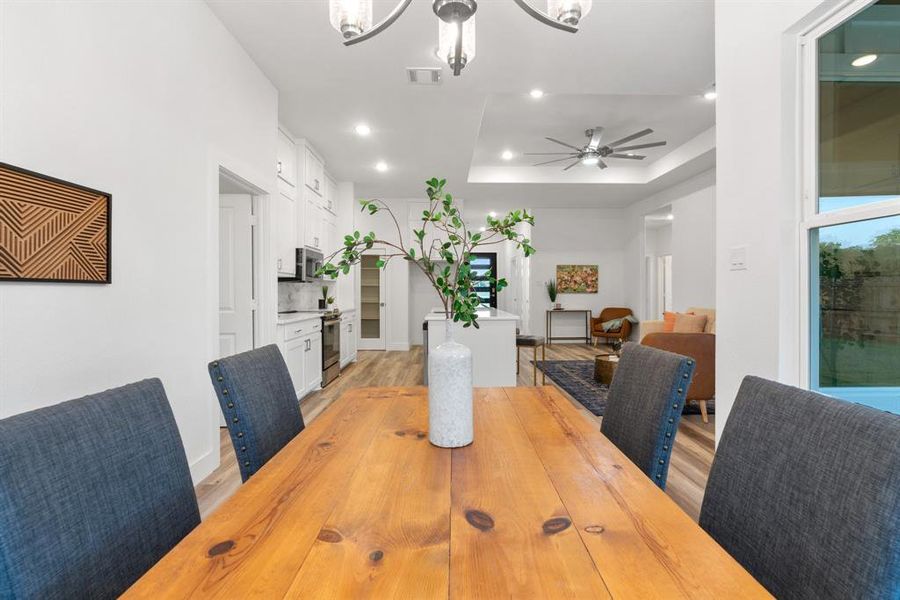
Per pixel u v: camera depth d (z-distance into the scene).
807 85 1.96
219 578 0.61
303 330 4.21
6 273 1.37
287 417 1.44
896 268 1.63
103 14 1.78
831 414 0.75
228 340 3.42
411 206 7.74
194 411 2.44
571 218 9.02
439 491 0.89
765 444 0.86
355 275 7.25
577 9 1.30
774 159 2.04
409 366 6.32
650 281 10.45
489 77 3.32
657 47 2.91
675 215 6.97
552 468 1.01
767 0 2.07
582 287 9.03
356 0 1.27
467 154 5.29
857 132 1.76
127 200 1.92
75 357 1.66
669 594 0.58
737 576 0.62
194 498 0.99
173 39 2.24
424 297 9.12
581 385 5.05
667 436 1.18
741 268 2.25
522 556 0.67
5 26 1.39
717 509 0.93
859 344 1.77
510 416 1.43
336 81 3.39
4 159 1.39
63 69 1.60
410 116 4.15
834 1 1.77
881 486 0.62
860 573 0.61
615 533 0.73
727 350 2.37
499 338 4.02
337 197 6.50
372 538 0.72
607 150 4.94
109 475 0.78
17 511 0.62
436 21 2.64
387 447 1.15
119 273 1.88
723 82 2.38
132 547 0.80
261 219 3.41
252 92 3.10
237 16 2.62
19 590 0.60
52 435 0.70
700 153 5.39
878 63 1.68
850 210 1.78
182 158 2.31
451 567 0.64
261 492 0.89
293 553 0.68
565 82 3.39
